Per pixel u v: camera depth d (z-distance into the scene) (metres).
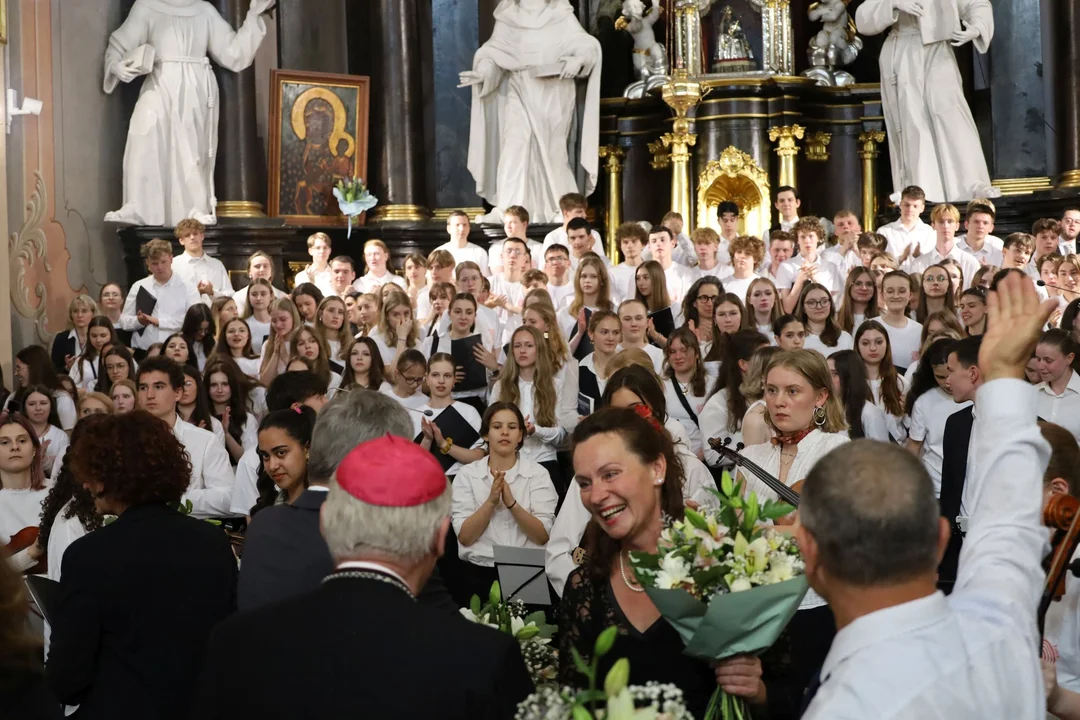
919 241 13.02
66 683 3.41
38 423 7.99
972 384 5.53
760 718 2.98
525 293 11.39
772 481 4.38
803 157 15.45
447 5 15.66
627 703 2.14
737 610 2.75
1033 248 10.75
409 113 15.27
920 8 13.93
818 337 8.73
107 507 3.64
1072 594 3.68
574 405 8.15
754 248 11.49
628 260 11.92
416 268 12.17
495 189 14.98
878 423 6.49
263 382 9.59
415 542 2.47
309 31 15.43
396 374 8.76
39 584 3.96
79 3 12.93
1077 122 13.74
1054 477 3.51
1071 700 2.68
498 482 6.08
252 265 12.00
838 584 2.07
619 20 15.63
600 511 3.08
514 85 14.74
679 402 7.56
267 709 2.32
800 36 15.82
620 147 15.64
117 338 10.24
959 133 13.94
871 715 1.93
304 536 3.40
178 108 13.43
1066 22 13.79
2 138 11.02
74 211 12.77
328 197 14.95
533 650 3.45
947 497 5.59
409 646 2.35
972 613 2.06
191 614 3.52
